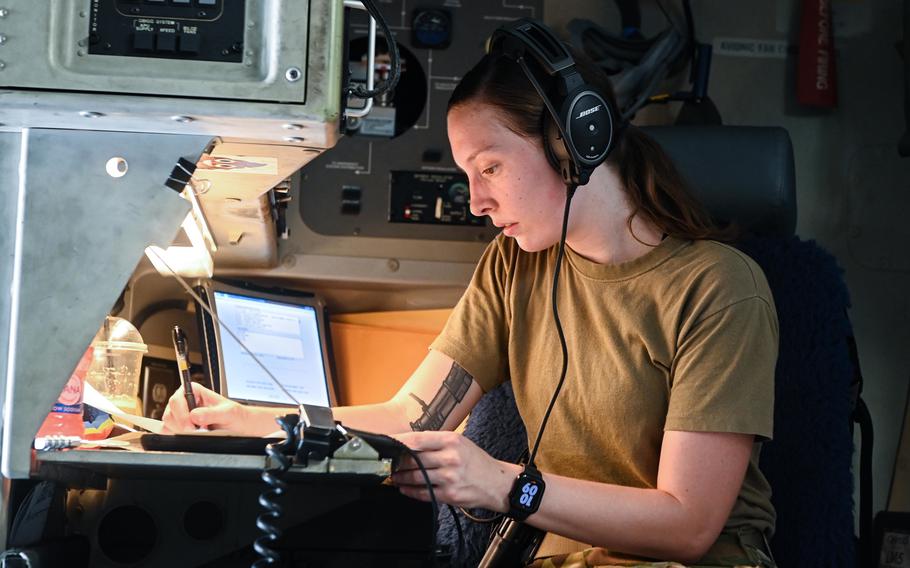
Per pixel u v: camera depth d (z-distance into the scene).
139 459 1.04
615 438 1.52
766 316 1.49
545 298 1.66
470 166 1.51
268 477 1.04
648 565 1.35
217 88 1.10
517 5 2.28
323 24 1.11
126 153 1.16
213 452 1.11
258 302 2.09
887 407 2.45
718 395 1.42
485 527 1.83
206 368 1.92
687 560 1.40
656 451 1.52
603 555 1.47
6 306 1.15
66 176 1.15
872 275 2.48
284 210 1.88
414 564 1.36
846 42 2.50
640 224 1.58
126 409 1.60
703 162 1.91
